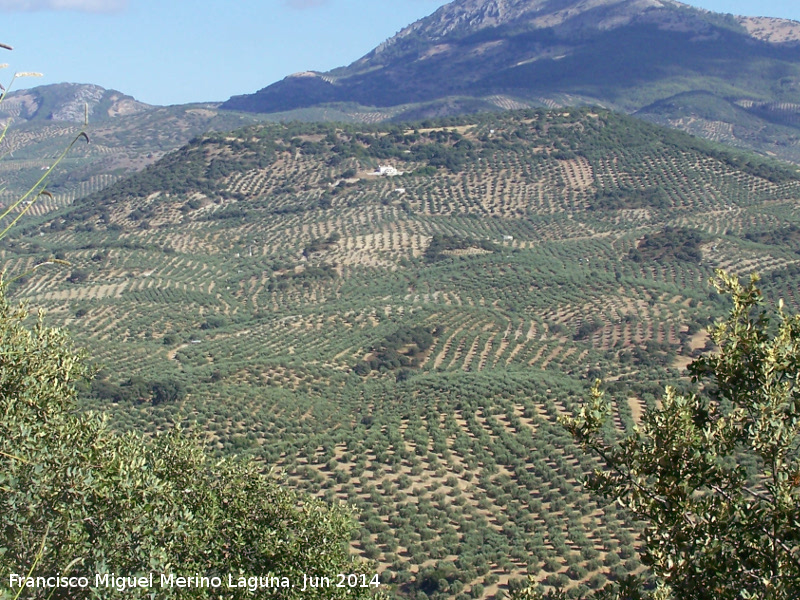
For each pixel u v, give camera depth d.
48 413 14.98
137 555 13.41
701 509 9.95
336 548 17.80
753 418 10.43
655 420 10.53
